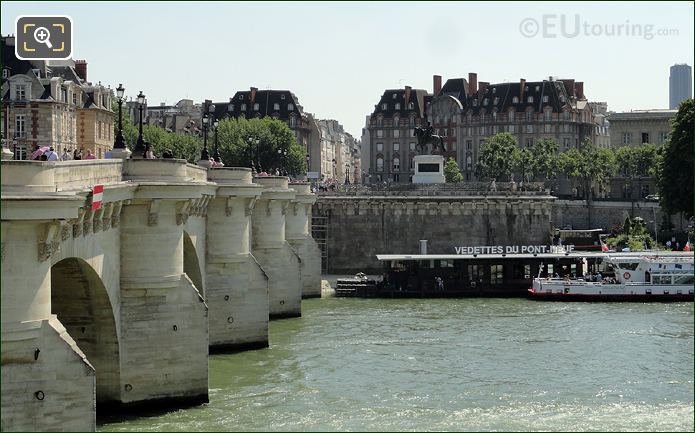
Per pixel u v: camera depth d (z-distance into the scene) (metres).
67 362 40.03
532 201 153.88
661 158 154.62
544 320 101.94
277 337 88.38
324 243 153.50
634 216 185.88
